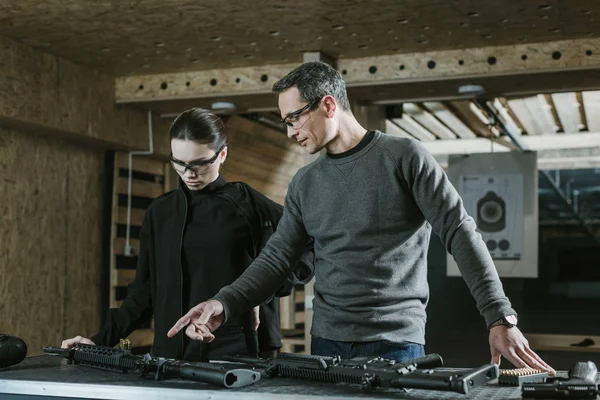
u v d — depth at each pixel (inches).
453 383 53.2
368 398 53.9
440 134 298.5
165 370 63.2
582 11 138.2
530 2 134.0
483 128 285.9
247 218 89.8
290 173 273.4
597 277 700.0
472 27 149.3
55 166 180.9
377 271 73.8
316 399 54.2
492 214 270.8
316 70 74.0
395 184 73.5
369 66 171.8
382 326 73.3
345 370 59.6
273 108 197.5
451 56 165.6
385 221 73.9
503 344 64.1
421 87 175.2
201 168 84.9
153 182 210.8
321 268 77.6
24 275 169.6
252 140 235.1
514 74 161.2
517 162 269.4
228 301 73.1
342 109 75.6
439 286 407.8
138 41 158.7
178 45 161.8
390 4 135.8
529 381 60.9
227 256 88.1
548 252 697.0
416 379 55.0
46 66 166.2
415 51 167.6
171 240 88.5
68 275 183.9
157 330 88.4
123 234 197.8
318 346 76.5
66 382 61.9
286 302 256.7
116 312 88.9
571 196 561.3
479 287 67.4
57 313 179.6
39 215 174.9
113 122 188.4
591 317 453.1
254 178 243.8
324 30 151.6
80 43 159.9
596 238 606.5
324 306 76.5
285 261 79.3
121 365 67.9
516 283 438.3
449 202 71.6
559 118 264.2
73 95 174.6
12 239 166.4
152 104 192.7
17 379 64.0
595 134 291.4
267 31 152.3
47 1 133.4
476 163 273.7
